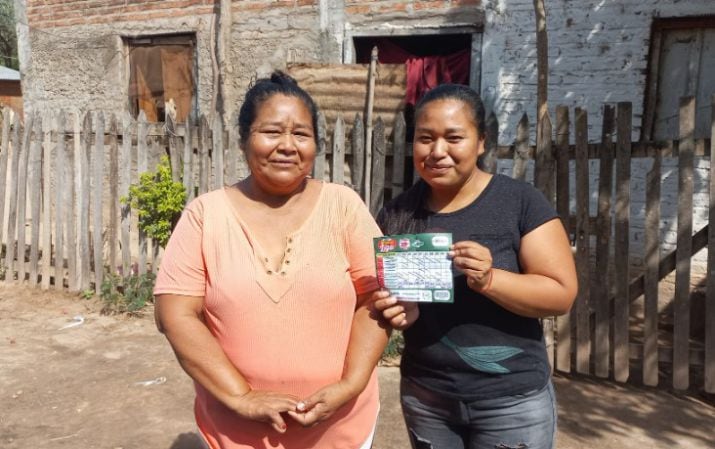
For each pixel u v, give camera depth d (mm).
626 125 4016
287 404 1677
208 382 1699
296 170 1763
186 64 7680
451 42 7324
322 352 1759
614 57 5598
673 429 3660
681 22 5418
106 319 5562
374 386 1972
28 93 8789
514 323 1879
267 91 1774
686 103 3865
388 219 2123
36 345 4969
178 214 5867
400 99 5934
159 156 5898
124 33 7910
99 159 5934
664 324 5473
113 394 4078
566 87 5785
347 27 6578
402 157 4840
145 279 5852
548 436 1935
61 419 3736
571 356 4547
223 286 1707
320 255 1771
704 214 5398
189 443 3449
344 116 6074
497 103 6012
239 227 1768
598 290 4258
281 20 6871
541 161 4223
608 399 4062
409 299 1765
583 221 4211
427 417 2021
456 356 1896
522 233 1863
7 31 24562
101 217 5988
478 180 1969
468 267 1693
